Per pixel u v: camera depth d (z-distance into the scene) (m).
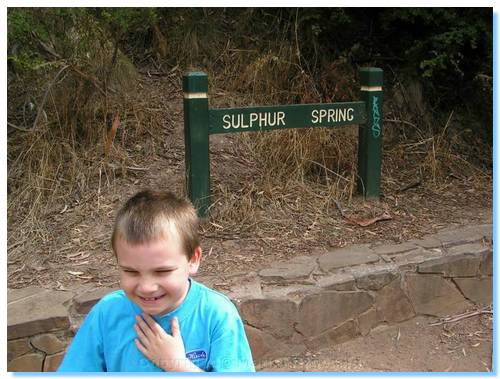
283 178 4.76
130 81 5.42
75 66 4.77
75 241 3.88
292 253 3.80
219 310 1.85
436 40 5.46
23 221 4.09
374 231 4.21
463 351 3.40
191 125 3.99
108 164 4.60
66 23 4.99
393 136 5.79
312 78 5.73
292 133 4.99
